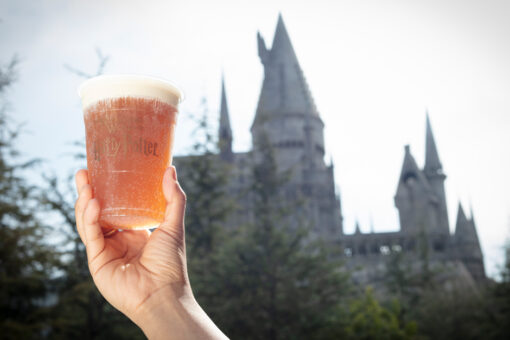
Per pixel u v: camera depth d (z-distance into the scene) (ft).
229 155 274.36
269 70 365.20
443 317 137.08
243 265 85.92
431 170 380.99
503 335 128.16
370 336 78.38
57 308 59.72
